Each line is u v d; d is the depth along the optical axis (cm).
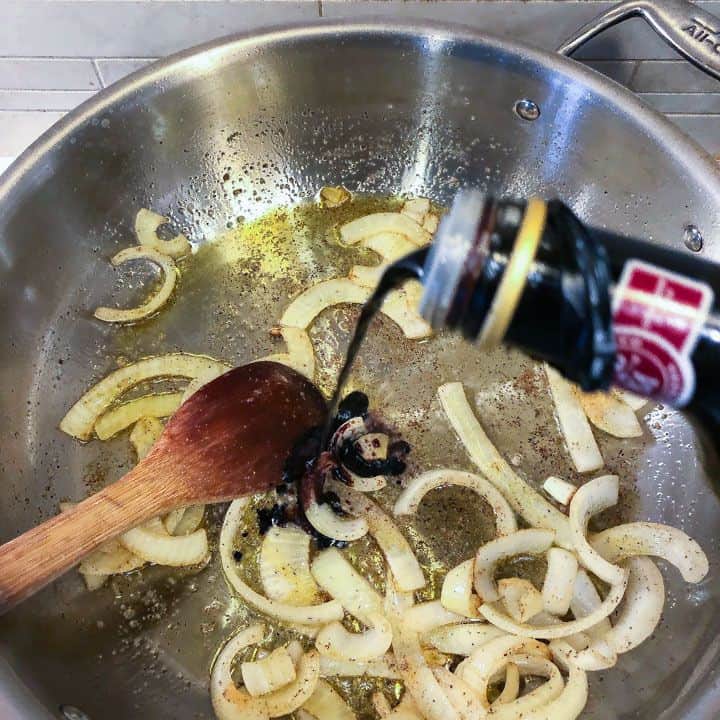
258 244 32
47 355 27
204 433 24
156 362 29
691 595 24
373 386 29
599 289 14
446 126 29
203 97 27
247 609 25
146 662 24
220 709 23
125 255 30
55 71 29
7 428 25
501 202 15
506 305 14
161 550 25
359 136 30
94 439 28
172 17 27
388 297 30
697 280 15
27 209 25
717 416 16
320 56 27
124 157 27
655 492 26
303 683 23
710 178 23
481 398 29
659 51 28
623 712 22
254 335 30
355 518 25
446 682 23
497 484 26
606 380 15
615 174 27
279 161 31
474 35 25
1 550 21
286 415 25
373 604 24
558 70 25
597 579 25
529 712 22
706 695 18
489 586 24
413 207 32
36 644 21
